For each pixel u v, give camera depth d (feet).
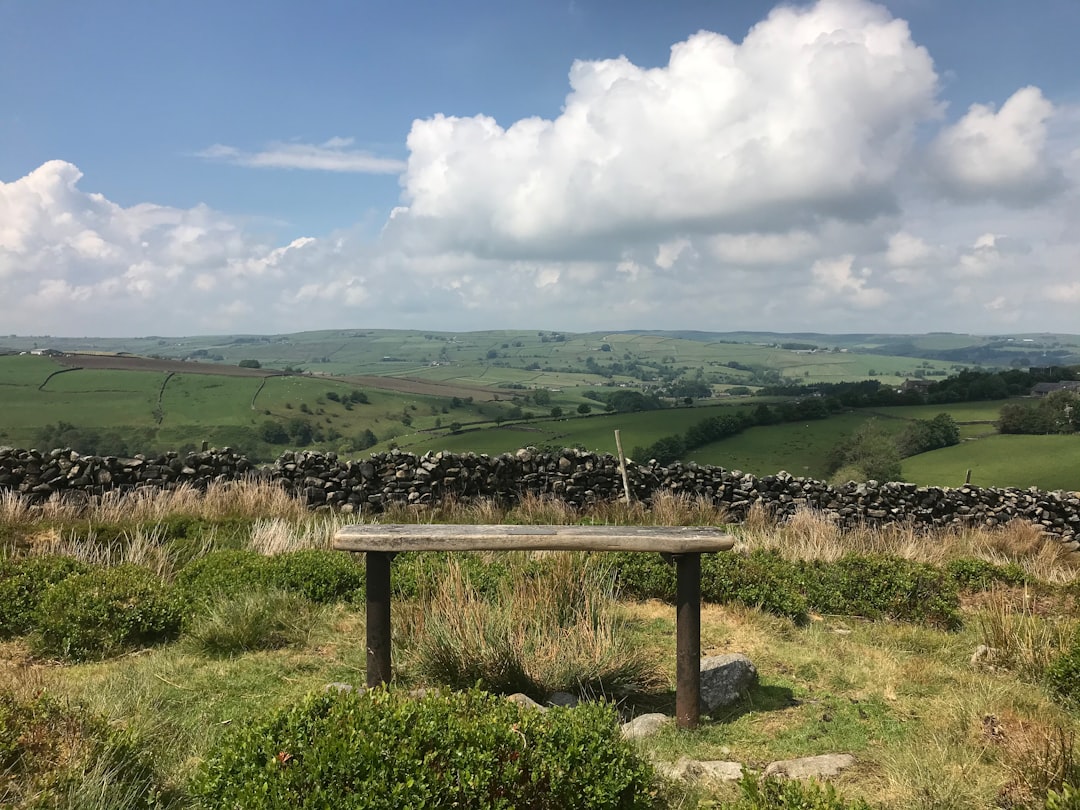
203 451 39.29
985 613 21.95
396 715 9.93
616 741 10.78
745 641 19.85
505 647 15.48
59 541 25.95
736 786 11.54
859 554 27.91
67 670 16.19
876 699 15.65
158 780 11.08
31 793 9.62
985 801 10.98
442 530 13.98
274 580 21.59
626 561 24.43
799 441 170.60
